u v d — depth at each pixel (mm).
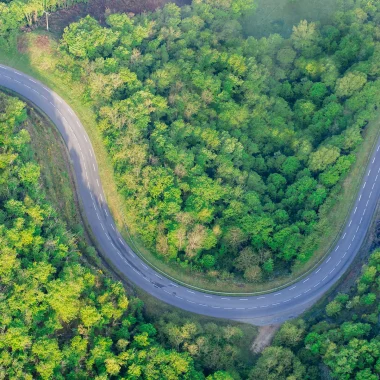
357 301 177125
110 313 166875
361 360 164500
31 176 176875
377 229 197875
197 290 192000
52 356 151125
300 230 196000
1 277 156000
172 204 189750
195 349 169125
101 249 194625
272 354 172500
